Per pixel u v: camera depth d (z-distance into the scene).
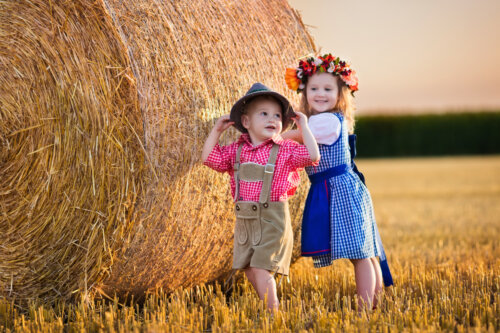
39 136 3.83
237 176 3.87
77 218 3.75
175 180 3.75
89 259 3.71
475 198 11.78
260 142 3.92
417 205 10.87
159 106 3.64
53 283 3.88
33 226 3.87
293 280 4.65
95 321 3.48
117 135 3.59
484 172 19.09
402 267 5.30
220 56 4.09
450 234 7.42
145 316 3.63
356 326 3.36
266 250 3.76
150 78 3.61
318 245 4.05
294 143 3.88
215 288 4.67
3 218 3.92
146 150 3.59
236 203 3.86
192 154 3.82
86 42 3.63
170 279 4.16
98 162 3.64
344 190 4.05
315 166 4.13
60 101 3.74
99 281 3.76
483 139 35.12
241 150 3.89
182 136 3.75
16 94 3.87
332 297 4.28
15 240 3.91
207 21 4.11
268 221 3.78
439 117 35.59
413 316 3.56
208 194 3.99
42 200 3.84
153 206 3.68
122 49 3.53
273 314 3.59
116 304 3.84
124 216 3.62
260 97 3.86
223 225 4.19
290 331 3.33
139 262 3.81
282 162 3.82
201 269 4.29
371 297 3.98
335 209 4.03
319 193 4.10
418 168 22.30
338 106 4.26
